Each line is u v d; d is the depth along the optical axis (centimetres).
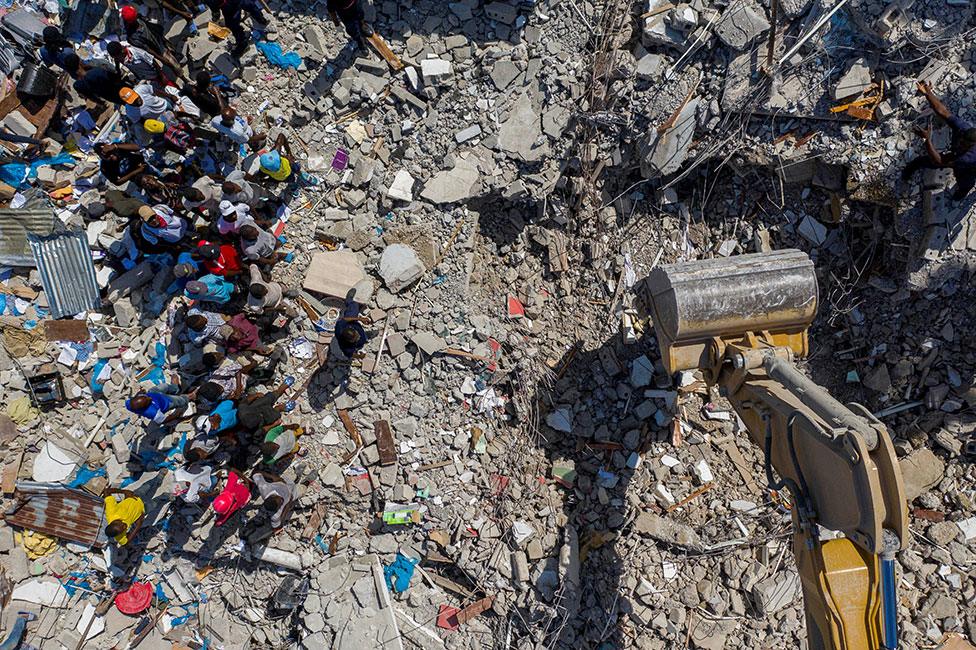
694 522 1018
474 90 991
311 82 1003
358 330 879
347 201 997
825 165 977
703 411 1058
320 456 983
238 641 972
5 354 981
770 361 654
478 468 1008
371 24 998
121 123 1019
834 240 1030
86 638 951
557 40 980
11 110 997
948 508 1006
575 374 1063
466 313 1001
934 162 829
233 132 895
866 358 1038
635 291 1057
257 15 951
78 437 978
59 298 989
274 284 923
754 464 1045
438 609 988
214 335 885
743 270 716
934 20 885
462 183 991
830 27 913
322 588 966
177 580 973
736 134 970
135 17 883
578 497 1031
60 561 961
